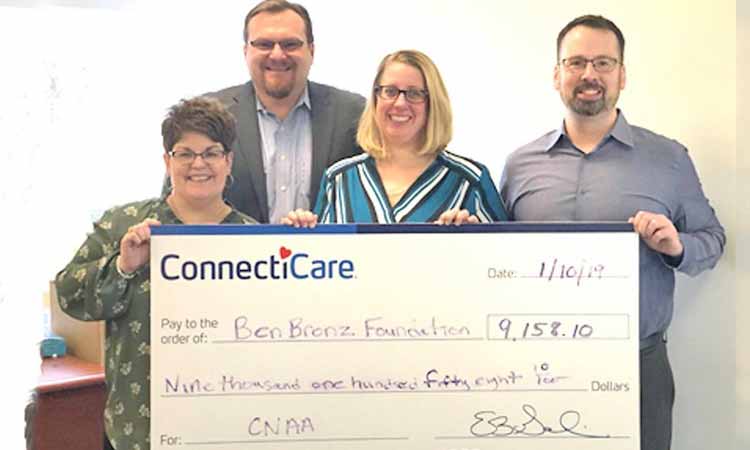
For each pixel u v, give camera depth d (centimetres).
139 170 340
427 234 168
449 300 168
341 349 168
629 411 169
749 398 239
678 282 254
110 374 200
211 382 167
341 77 334
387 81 213
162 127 202
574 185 228
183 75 342
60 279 196
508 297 169
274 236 167
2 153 316
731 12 238
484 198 219
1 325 315
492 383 169
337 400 168
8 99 316
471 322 168
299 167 248
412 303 168
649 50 260
